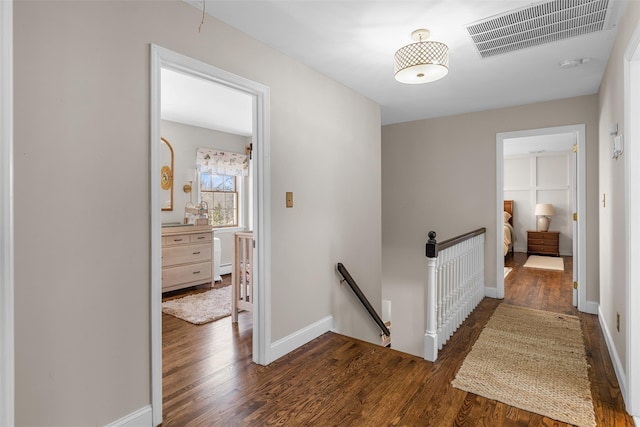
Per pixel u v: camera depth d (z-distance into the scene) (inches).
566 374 93.0
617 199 93.7
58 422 59.1
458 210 181.3
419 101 155.6
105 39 64.7
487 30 91.7
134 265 69.5
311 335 117.0
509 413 76.3
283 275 106.0
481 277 168.1
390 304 203.9
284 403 80.4
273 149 101.9
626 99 78.5
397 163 200.2
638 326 75.5
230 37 88.7
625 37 81.6
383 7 80.9
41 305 57.1
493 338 118.3
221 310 158.2
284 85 105.5
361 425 72.4
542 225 311.0
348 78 126.7
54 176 58.4
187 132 218.8
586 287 147.0
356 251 141.4
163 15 73.9
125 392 68.2
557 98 152.3
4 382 35.6
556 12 82.7
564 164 309.3
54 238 58.5
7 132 36.3
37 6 56.3
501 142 168.2
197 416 75.5
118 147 66.7
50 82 57.8
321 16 84.5
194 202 224.4
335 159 128.6
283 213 105.7
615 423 72.8
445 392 84.6
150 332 72.2
